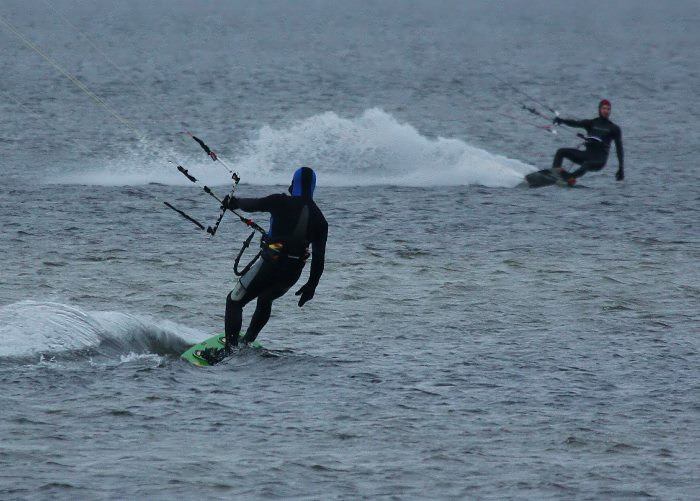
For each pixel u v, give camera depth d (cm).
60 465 3100
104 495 2892
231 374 4094
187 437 3369
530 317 5159
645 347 4641
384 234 7131
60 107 14962
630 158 11869
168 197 8312
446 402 3809
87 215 7419
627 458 3262
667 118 16525
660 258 6538
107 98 16625
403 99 18750
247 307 5253
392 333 4841
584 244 6931
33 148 11062
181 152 11244
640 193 9200
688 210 8294
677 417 3681
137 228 7044
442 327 4956
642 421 3631
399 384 4022
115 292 5416
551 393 3944
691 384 4088
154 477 3027
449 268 6156
